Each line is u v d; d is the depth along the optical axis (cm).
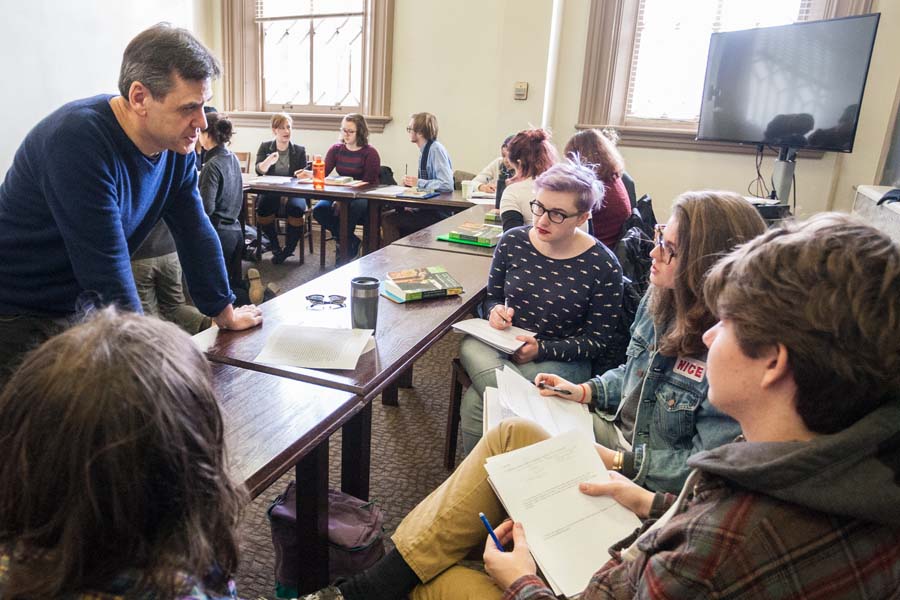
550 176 189
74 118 131
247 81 594
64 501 48
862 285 55
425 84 525
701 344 124
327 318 167
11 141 419
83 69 459
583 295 190
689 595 62
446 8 500
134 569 51
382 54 525
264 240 546
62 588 49
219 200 358
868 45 333
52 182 130
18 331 148
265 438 105
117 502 48
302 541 127
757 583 59
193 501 52
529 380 178
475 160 525
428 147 464
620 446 143
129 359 50
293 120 581
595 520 107
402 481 207
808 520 58
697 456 66
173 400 51
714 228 121
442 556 110
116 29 481
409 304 186
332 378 130
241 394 121
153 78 130
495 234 271
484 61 499
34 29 423
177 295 284
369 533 142
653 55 459
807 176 414
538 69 457
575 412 153
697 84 451
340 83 568
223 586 61
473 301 194
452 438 211
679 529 66
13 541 50
